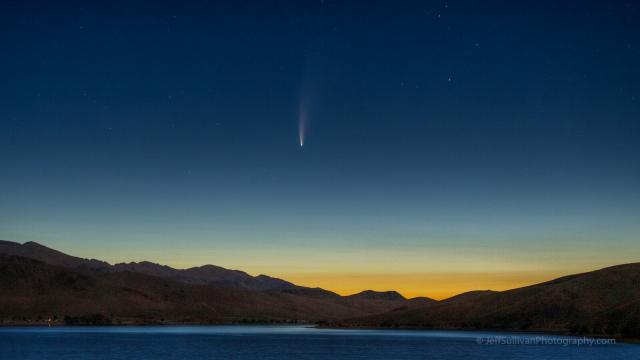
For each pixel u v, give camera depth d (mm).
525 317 172000
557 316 164625
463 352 111250
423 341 140750
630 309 146125
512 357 100500
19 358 107562
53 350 123625
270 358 106875
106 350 124312
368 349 121812
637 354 101875
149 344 141375
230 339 160125
